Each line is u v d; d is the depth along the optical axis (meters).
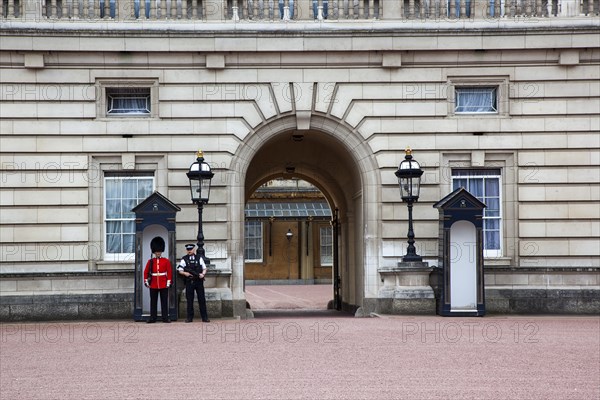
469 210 24.81
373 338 19.69
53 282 25.42
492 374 15.21
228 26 25.83
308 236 61.00
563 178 26.39
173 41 25.80
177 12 26.16
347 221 32.31
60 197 25.69
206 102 26.05
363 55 26.22
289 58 26.14
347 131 26.38
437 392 13.69
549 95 26.41
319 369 15.62
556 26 26.19
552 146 26.42
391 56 26.16
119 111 26.36
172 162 25.95
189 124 26.02
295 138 29.41
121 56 25.84
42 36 25.52
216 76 26.08
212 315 25.22
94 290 25.48
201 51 25.88
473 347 18.31
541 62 26.42
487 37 26.19
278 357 16.92
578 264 26.33
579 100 26.44
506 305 25.95
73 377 15.11
